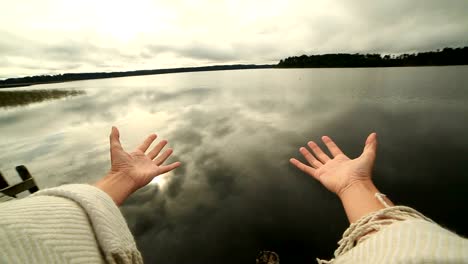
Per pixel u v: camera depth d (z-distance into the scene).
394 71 102.00
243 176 13.27
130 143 19.88
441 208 10.16
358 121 23.88
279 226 9.47
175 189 12.28
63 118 33.78
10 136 25.08
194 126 25.20
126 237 0.72
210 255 8.45
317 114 28.06
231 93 55.28
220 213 10.40
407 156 14.90
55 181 13.81
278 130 21.84
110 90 85.44
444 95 37.66
